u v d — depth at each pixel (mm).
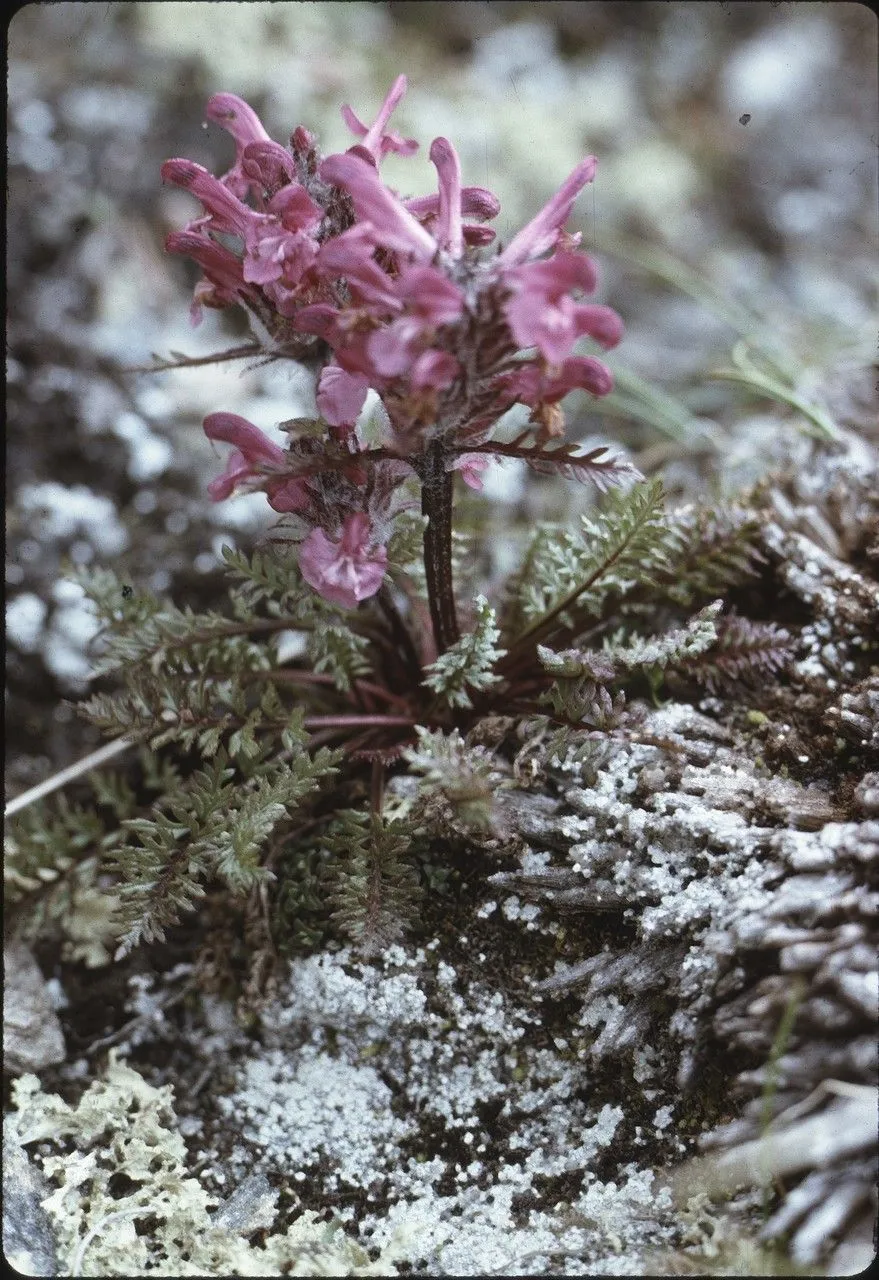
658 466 428
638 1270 323
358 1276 329
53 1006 369
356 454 327
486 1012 347
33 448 419
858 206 579
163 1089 354
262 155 330
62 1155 350
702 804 336
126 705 351
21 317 438
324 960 351
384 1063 353
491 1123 346
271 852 355
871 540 370
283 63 527
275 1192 346
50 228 460
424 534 342
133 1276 331
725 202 585
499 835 323
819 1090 311
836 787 344
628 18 626
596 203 548
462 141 529
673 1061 335
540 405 319
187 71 519
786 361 437
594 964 336
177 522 416
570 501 425
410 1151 347
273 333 338
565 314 308
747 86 613
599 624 370
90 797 392
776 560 370
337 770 340
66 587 405
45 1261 333
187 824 342
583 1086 344
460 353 313
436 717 359
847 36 625
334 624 352
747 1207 325
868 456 388
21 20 517
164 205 493
